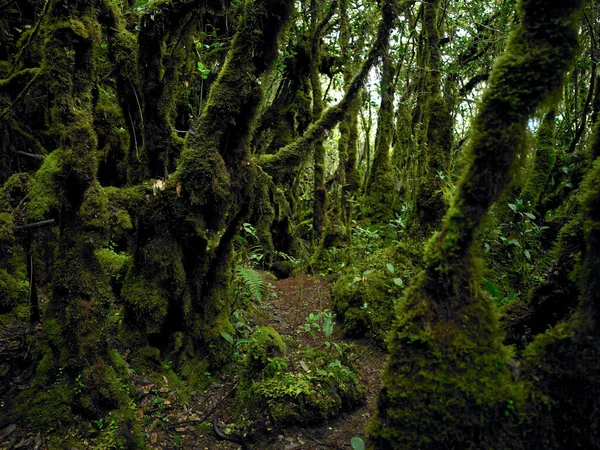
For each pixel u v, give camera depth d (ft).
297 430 9.14
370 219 23.50
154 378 10.05
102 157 15.44
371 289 14.49
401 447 5.16
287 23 9.57
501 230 13.70
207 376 10.80
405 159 22.35
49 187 8.61
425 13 14.74
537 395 4.99
